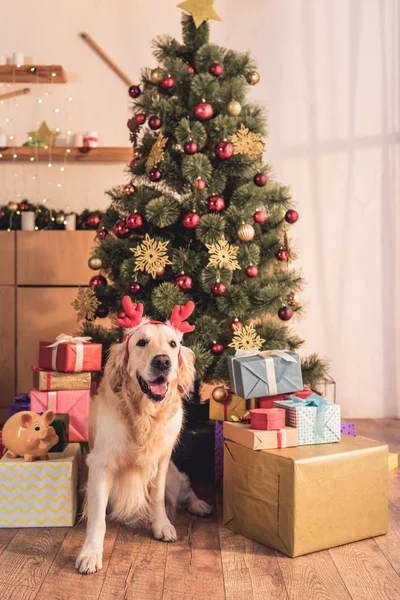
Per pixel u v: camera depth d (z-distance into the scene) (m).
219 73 2.86
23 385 3.86
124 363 2.07
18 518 2.16
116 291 3.02
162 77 2.89
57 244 3.88
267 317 3.04
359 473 2.04
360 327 4.40
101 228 3.18
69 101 4.38
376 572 1.80
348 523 2.02
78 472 2.37
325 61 4.40
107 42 4.37
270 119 4.38
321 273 4.39
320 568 1.83
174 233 2.92
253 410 2.16
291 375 2.38
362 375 4.39
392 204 4.40
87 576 1.77
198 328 2.69
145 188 2.89
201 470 2.79
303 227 4.39
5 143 4.21
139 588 1.69
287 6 4.40
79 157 4.31
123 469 2.08
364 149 4.40
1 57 4.14
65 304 3.87
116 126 4.38
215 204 2.70
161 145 2.73
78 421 2.60
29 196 4.37
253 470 2.05
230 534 2.13
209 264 2.65
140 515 2.16
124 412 2.02
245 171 2.88
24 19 4.35
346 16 4.40
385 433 3.80
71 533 2.12
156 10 4.37
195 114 2.74
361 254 4.40
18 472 2.16
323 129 4.40
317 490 1.94
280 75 4.39
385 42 4.42
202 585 1.71
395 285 4.40
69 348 2.55
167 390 1.99
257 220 2.80
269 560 1.89
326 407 2.15
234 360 2.34
